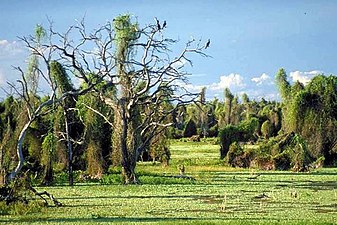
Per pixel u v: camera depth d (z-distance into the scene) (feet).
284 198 144.25
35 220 102.12
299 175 234.17
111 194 157.07
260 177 222.69
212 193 158.92
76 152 227.40
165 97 223.30
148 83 214.90
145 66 214.69
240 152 287.89
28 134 197.67
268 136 429.79
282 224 94.22
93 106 220.64
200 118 542.57
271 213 115.44
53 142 192.75
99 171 215.72
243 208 123.75
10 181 128.47
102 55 208.44
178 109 239.91
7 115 224.94
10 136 193.26
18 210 114.21
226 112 555.28
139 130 214.90
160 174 236.02
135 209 121.08
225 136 317.83
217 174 239.71
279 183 194.18
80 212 115.14
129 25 213.05
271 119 438.81
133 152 208.95
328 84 294.66
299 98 293.84
